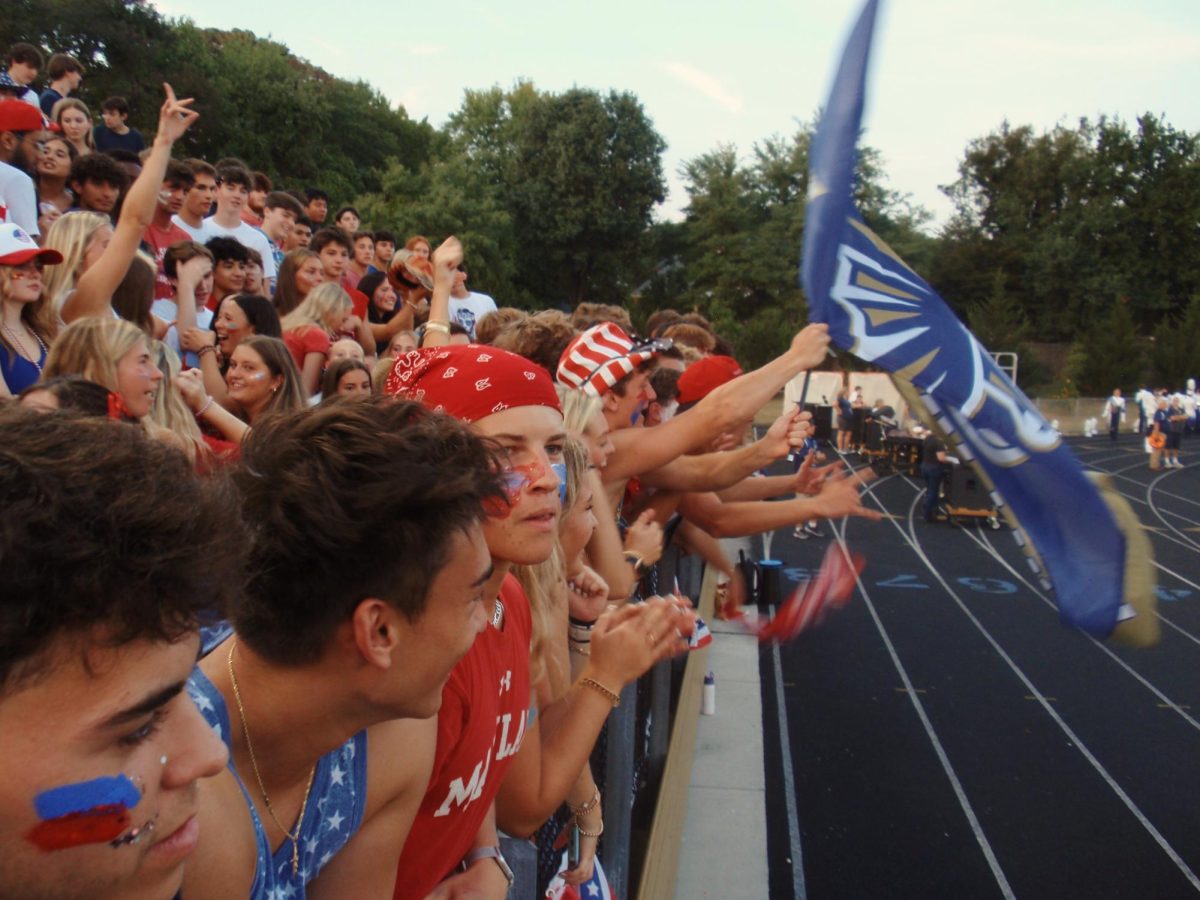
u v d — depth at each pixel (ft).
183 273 14.24
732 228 156.97
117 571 2.28
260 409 11.58
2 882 2.32
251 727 3.76
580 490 7.58
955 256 176.04
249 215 25.04
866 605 40.40
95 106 82.53
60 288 11.66
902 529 58.34
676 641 6.59
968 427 11.72
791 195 158.30
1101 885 18.90
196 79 89.15
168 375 9.14
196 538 2.47
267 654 3.67
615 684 6.46
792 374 11.53
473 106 165.68
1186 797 22.80
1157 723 27.55
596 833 8.11
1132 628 11.42
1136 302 176.04
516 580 6.16
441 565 3.65
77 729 2.30
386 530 3.51
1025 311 174.70
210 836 3.34
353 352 15.03
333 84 118.32
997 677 31.37
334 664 3.67
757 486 15.24
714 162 160.15
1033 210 183.11
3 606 2.15
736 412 10.94
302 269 18.75
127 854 2.45
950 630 36.86
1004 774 23.94
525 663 5.82
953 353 11.72
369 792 4.22
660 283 161.58
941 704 28.76
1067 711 28.43
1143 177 179.42
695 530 16.48
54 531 2.19
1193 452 112.37
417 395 5.69
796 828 20.95
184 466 2.58
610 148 142.00
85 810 2.33
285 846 3.90
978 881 18.97
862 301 11.75
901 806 22.06
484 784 5.29
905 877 19.04
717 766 20.39
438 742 4.83
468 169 122.21
